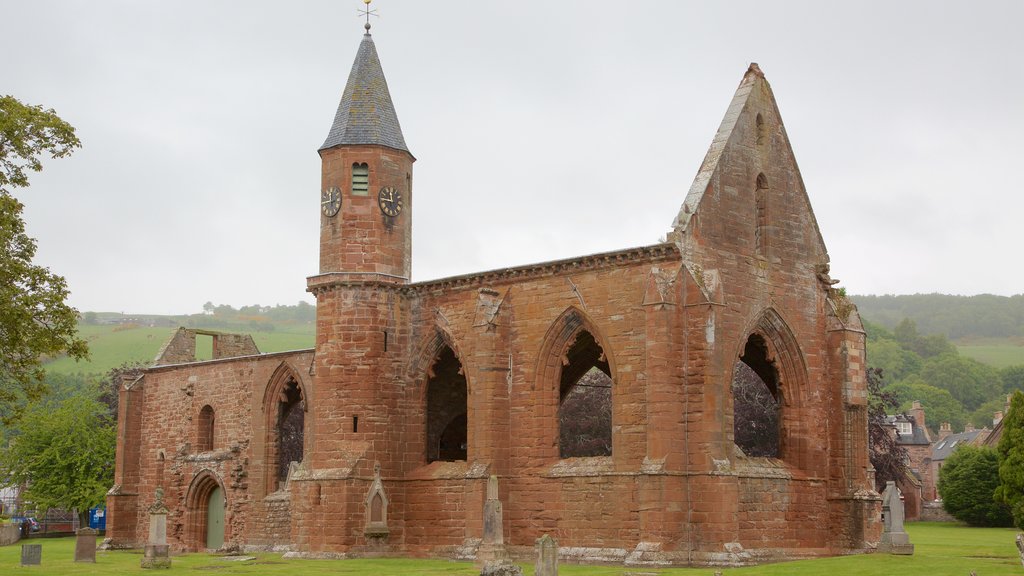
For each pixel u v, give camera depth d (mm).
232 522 65438
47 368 169375
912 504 124562
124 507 72625
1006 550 53781
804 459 49781
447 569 44625
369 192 55750
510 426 51438
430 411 58969
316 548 53250
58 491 86188
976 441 154375
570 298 49938
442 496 53188
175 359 75688
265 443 64688
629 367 47312
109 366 176375
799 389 50250
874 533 49781
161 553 48281
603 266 48750
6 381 48750
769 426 81875
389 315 55469
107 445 88188
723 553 42812
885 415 92750
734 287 47625
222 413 67688
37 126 45281
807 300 51344
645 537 44281
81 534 53500
